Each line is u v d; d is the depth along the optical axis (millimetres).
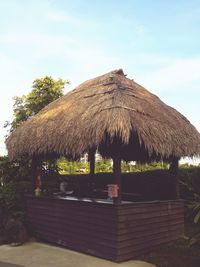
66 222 8656
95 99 8719
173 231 8906
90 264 7176
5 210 10148
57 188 11945
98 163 16656
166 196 11109
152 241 8141
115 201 7418
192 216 9805
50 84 14297
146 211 8031
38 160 10344
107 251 7461
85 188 11586
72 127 8164
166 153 7828
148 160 10938
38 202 9734
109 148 9977
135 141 9156
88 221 7992
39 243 9188
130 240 7535
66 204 8711
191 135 9289
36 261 7465
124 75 10195
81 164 16469
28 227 9836
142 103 8602
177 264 7207
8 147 10305
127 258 7418
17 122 14133
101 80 9695
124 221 7426
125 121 7188
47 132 8945
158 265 7137
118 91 8477
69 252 8172
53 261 7449
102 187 12586
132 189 12297
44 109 10727
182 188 10664
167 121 8711
